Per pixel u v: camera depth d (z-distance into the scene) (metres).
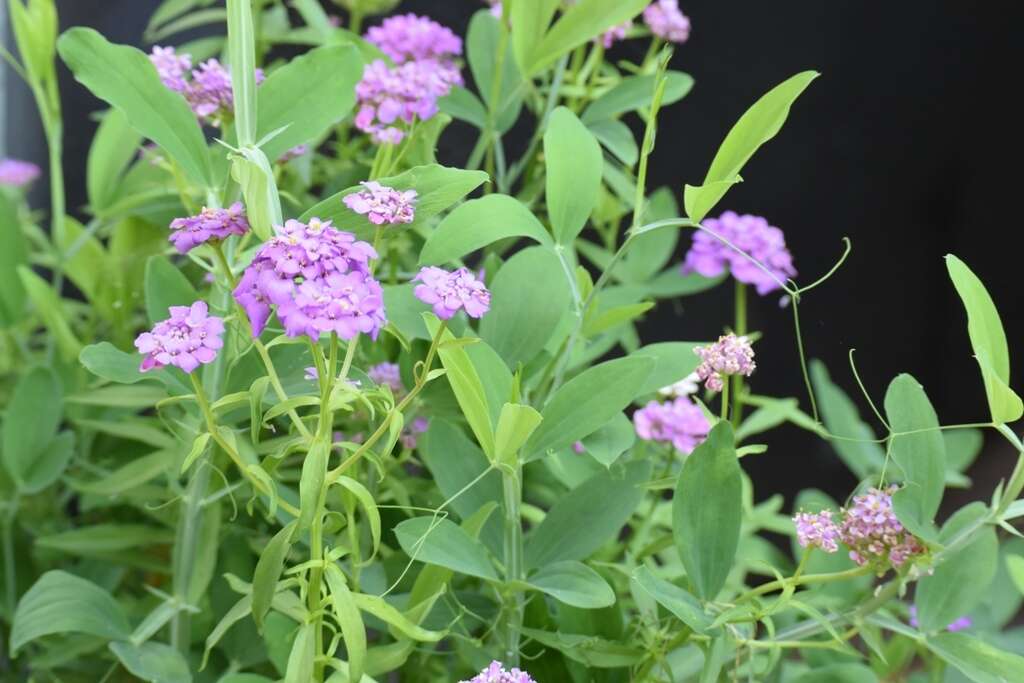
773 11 1.54
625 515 1.03
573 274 1.06
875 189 1.62
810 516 1.01
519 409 0.97
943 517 1.60
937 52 1.56
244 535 1.11
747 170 1.60
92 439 1.19
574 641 1.02
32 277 1.14
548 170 1.04
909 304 1.63
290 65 1.04
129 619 1.09
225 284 1.04
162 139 1.03
